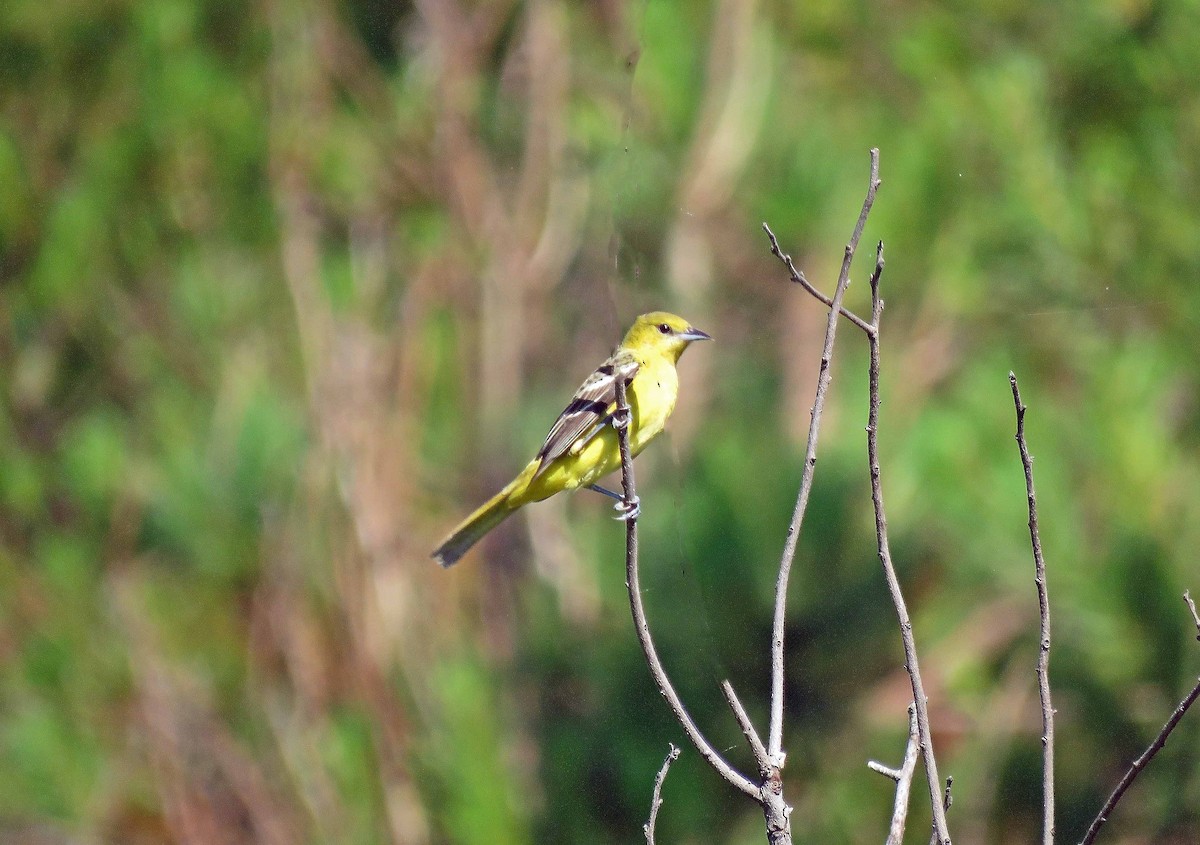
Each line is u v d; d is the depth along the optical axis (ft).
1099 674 35.19
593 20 59.93
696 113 42.09
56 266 48.98
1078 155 37.14
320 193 54.44
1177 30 36.22
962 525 34.47
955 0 39.55
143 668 41.42
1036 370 36.55
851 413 36.24
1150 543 33.83
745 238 40.73
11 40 50.65
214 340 47.96
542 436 53.11
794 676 32.04
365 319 50.52
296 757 41.01
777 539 31.48
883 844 33.96
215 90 51.62
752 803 34.42
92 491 43.39
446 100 58.49
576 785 36.73
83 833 40.09
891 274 38.34
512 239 57.11
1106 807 16.03
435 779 40.45
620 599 38.70
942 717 36.55
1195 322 35.04
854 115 41.34
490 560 49.57
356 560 43.93
